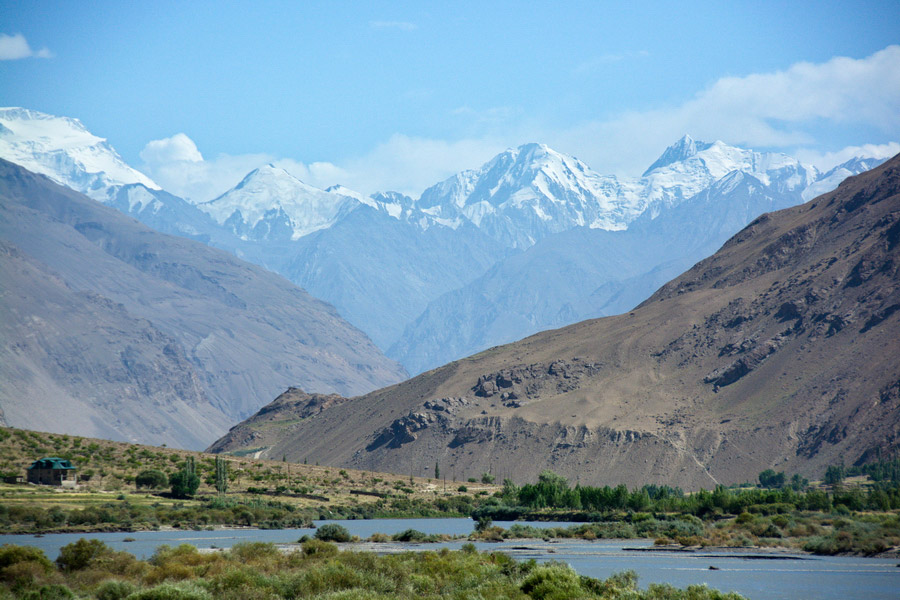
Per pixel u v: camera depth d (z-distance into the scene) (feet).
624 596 346.95
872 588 469.57
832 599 431.84
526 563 411.13
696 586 365.20
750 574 523.29
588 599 340.18
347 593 342.23
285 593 356.59
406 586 370.94
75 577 397.19
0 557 395.55
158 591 328.08
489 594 350.84
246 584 357.00
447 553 479.82
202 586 357.00
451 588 373.40
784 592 454.40
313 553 463.83
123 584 362.12
